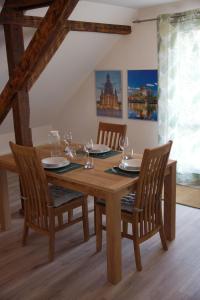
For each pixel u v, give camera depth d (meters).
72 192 3.09
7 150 5.91
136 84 5.03
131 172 2.80
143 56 4.86
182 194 4.27
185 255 2.93
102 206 2.90
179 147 4.63
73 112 6.09
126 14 4.67
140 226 2.72
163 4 4.46
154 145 5.05
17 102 3.55
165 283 2.57
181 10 4.35
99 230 2.98
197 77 4.32
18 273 2.74
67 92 5.80
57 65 4.86
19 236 3.34
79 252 3.03
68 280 2.64
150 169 2.59
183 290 2.49
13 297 2.46
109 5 4.32
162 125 4.72
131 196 2.93
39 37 3.04
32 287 2.57
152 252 2.99
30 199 2.98
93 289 2.53
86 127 5.94
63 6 2.78
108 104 5.48
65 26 3.98
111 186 2.51
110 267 2.58
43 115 6.07
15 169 3.17
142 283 2.58
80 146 3.72
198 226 3.44
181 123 4.56
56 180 2.86
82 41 4.66
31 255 3.00
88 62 5.26
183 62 4.38
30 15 3.78
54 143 3.83
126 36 4.98
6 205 3.44
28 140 3.68
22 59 3.26
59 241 3.22
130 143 5.35
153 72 4.79
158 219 2.92
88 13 4.23
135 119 5.19
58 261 2.90
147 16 4.70
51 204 2.84
